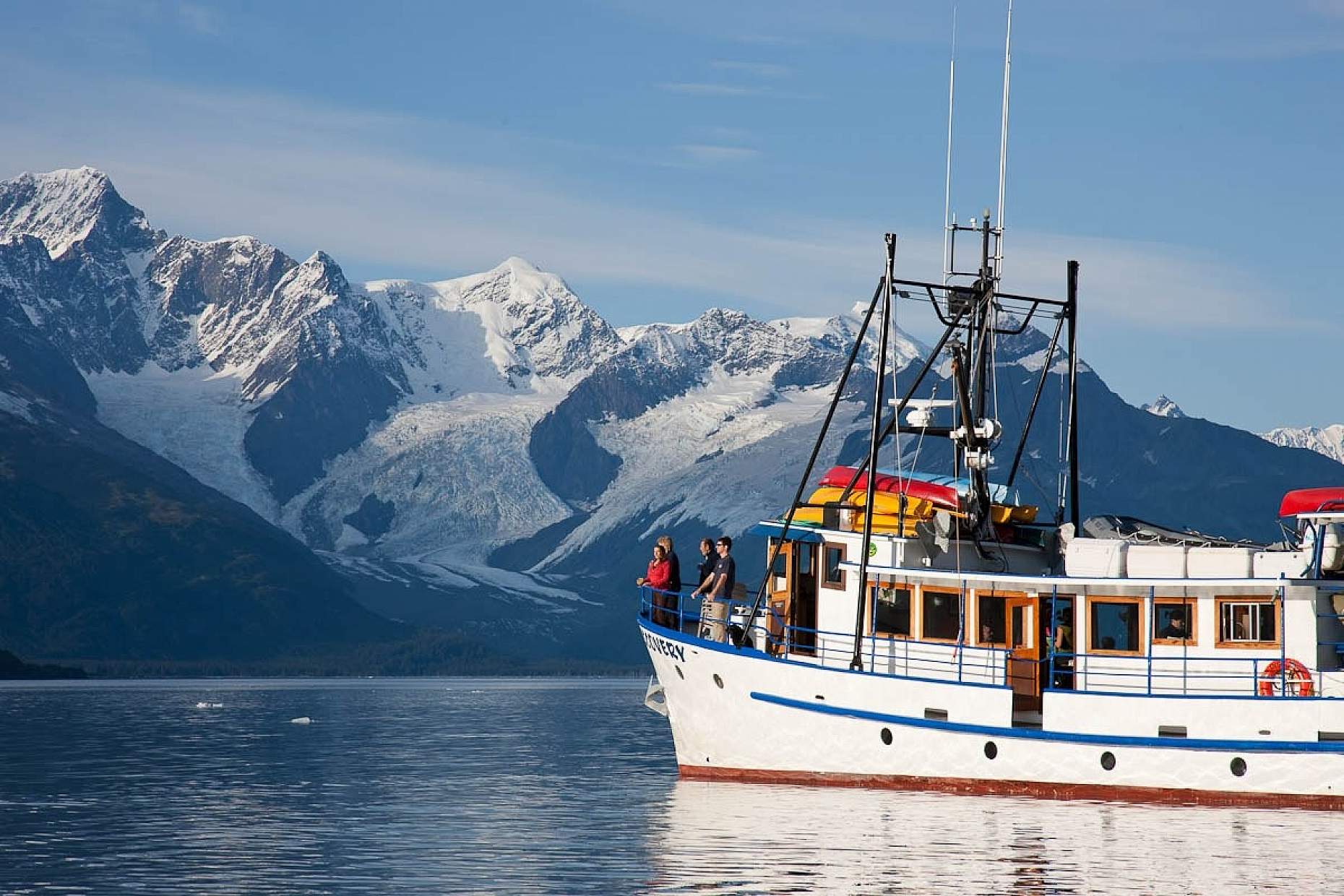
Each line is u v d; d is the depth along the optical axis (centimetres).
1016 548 5806
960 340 5916
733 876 4056
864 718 5600
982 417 5984
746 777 5919
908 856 4322
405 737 11225
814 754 5731
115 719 14550
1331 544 5238
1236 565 5394
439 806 5969
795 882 3978
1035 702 5550
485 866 4316
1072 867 4156
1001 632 5606
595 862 4347
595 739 10881
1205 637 5412
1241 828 4791
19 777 7450
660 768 7912
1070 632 5559
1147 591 5481
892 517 5778
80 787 6919
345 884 4041
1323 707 5097
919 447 6153
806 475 5841
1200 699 5225
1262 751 5156
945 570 5650
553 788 6700
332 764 8294
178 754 9188
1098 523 5888
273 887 4019
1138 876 4038
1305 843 4516
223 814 5728
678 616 6244
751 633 6159
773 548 5878
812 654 5866
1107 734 5306
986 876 4031
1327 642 5306
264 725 13325
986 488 5744
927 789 5547
